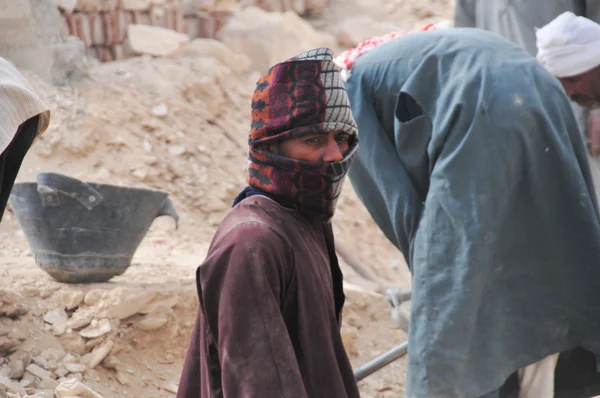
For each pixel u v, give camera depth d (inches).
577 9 605.6
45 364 455.2
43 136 773.9
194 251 700.0
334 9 1339.8
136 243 522.9
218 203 812.6
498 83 389.4
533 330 386.0
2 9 816.3
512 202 387.5
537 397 405.1
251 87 1059.3
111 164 789.9
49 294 490.9
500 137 382.0
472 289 375.2
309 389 244.1
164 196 530.0
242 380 231.5
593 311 385.7
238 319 235.0
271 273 240.4
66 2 917.2
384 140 425.4
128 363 486.9
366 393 519.8
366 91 429.1
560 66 443.2
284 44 1122.7
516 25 620.7
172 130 869.8
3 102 334.6
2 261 588.1
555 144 386.6
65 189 484.7
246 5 1203.9
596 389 419.2
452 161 384.2
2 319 464.1
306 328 246.7
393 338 573.3
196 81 965.8
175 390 482.6
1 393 407.5
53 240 494.0
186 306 517.7
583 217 385.1
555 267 388.5
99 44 970.7
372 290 706.8
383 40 447.8
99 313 485.7
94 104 841.5
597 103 460.4
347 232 892.6
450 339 376.2
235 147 916.0
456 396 373.7
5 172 358.9
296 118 253.8
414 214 410.3
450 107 392.8
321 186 259.1
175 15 1065.5
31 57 837.8
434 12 1379.2
